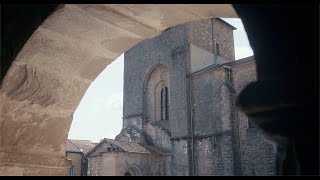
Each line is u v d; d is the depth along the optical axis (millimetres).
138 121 31875
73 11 2295
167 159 27156
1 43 2365
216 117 24594
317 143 1245
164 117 30734
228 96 23625
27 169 2617
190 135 25844
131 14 2340
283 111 1307
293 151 1303
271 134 1385
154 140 30047
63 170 2861
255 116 1404
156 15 2350
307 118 1270
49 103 2723
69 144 33469
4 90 2430
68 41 2543
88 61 2762
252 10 1465
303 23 1331
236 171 22219
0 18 2389
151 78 32719
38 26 2314
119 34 2559
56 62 2645
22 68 2480
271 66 1377
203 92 26312
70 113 2885
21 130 2613
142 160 26484
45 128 2744
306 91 1281
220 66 25656
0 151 2471
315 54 1295
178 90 27828
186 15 2305
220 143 23469
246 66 24203
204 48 30594
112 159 25688
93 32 2510
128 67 34594
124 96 34031
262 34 1425
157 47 32219
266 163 21250
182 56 28625
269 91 1344
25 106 2604
